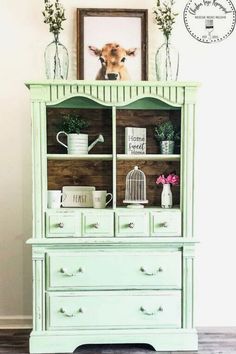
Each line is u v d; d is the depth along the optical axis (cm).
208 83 277
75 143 242
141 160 270
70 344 231
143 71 271
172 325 235
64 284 231
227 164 279
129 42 271
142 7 272
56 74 254
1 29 270
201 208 278
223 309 278
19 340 255
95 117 269
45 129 232
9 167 274
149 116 270
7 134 273
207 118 277
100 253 232
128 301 233
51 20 255
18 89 272
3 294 276
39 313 231
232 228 278
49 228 230
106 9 270
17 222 275
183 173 235
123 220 232
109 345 247
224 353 236
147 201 252
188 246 234
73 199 262
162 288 235
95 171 270
